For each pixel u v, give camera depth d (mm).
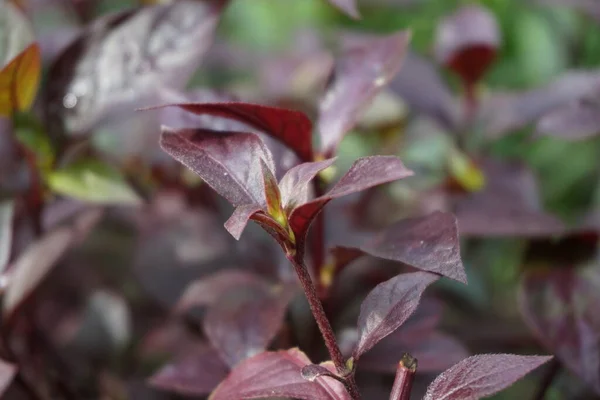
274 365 664
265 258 807
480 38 890
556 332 757
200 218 875
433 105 923
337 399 649
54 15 1239
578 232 783
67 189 779
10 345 789
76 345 839
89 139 805
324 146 732
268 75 1137
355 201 867
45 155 773
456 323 881
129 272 953
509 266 1096
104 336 838
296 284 737
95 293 848
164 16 779
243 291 756
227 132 663
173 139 662
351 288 826
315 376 637
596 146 1270
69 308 917
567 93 897
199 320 840
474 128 941
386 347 723
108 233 1001
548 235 792
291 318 764
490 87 1416
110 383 844
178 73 773
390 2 1337
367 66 745
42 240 762
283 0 1724
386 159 630
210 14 779
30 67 737
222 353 703
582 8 1039
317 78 1082
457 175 895
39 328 849
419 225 682
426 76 951
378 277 826
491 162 904
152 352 863
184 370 716
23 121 765
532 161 1279
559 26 1238
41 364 823
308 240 763
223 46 1215
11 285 751
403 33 749
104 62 777
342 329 791
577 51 1224
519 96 946
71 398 823
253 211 622
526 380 876
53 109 776
